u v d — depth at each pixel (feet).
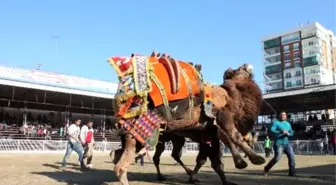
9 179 33.71
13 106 126.31
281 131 37.14
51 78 109.70
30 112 129.80
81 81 116.88
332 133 99.86
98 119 149.89
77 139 47.24
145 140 22.68
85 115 146.20
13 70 101.55
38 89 106.73
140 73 23.11
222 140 26.45
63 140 110.01
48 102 129.39
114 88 124.67
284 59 394.52
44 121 132.46
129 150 22.54
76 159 68.03
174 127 24.47
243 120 27.94
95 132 131.23
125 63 23.61
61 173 40.47
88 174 39.65
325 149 96.17
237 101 27.32
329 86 91.91
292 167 37.06
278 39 399.85
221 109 26.27
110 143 116.57
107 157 80.53
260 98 28.71
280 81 393.29
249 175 37.91
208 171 43.37
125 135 22.71
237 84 27.91
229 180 32.63
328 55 392.88
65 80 112.98
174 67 24.03
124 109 22.79
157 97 23.15
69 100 127.95
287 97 101.60
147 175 38.06
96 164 57.21
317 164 55.52
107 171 44.09
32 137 107.76
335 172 41.24
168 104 23.48
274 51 403.54
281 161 64.34
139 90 22.59
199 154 29.78
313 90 94.32
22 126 116.57
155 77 23.43
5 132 106.01
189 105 24.53
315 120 135.33
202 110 25.53
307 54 380.37
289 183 30.40
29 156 79.56
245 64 29.12
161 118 23.43
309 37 380.78
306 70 378.73
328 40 398.01
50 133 117.70
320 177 35.29
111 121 154.61
